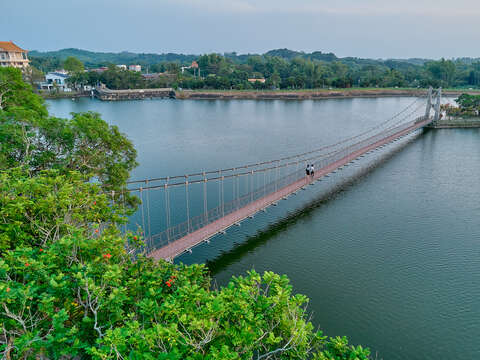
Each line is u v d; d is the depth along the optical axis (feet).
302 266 130.82
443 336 98.02
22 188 66.39
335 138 344.08
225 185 213.05
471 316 105.29
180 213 171.63
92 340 49.78
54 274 49.29
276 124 431.02
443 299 112.47
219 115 515.09
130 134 365.20
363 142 301.43
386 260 134.10
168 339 42.42
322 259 135.13
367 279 122.62
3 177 69.21
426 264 131.34
